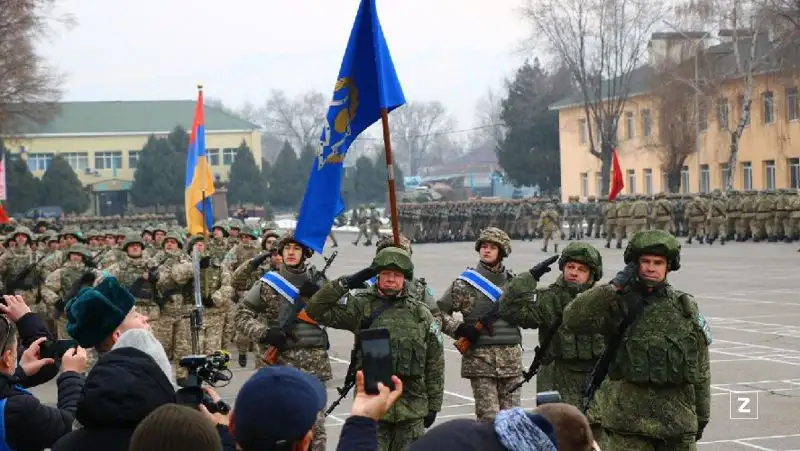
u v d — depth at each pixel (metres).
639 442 7.74
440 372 8.91
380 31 9.55
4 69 59.38
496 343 10.63
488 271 10.84
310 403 4.19
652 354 7.59
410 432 8.80
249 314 10.84
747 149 66.88
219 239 19.98
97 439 5.16
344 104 9.70
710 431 11.92
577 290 9.36
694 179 71.31
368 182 112.44
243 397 4.18
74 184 98.31
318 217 9.70
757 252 40.59
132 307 5.92
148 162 102.31
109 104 122.88
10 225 33.34
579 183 83.38
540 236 58.72
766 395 13.85
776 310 22.70
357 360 9.05
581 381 9.22
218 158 122.19
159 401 5.20
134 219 62.38
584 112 81.88
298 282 10.85
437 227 59.88
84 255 17.16
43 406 6.12
